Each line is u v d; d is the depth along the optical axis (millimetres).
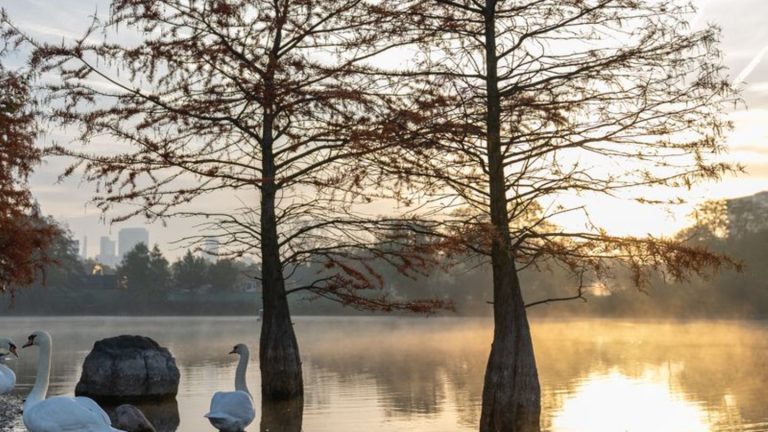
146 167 21906
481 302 96750
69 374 28844
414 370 29391
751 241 82625
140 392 21938
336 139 21906
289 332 22391
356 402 21188
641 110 16531
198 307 138125
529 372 16734
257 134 23094
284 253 23297
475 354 36906
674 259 16281
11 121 23016
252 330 67625
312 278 68938
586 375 27016
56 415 12969
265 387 22000
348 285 22062
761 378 25609
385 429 17078
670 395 21953
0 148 23250
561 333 53094
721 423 17500
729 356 33906
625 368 29219
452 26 17141
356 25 20578
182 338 53625
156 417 19328
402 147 17531
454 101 17047
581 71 16609
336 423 17938
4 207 23859
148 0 21859
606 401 20938
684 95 16484
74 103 21922
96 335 58812
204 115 22828
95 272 195750
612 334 51562
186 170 22172
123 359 22109
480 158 17047
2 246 24031
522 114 16797
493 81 17141
